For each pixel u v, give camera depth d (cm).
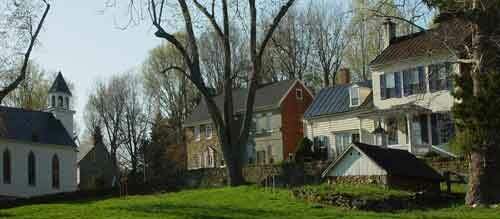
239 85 7631
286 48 7250
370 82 5231
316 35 7269
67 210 2972
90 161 8625
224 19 3906
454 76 2734
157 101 8212
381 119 4666
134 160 8138
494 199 2570
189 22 3831
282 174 4112
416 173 3123
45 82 8362
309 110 5491
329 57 7212
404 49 4569
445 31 2639
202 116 6988
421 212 2581
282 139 6150
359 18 2697
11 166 6856
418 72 4403
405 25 4497
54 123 7619
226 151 3928
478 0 2466
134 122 8744
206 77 7844
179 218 2405
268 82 7325
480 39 2542
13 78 3588
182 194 3622
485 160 2589
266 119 6319
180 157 7319
